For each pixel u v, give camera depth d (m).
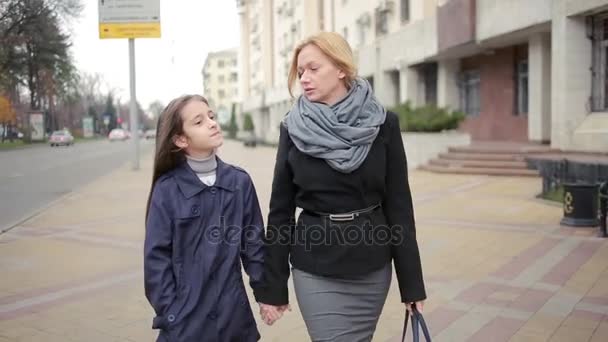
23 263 6.18
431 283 5.08
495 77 21.02
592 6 13.84
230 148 37.81
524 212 9.05
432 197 11.16
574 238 6.90
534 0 15.75
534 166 10.91
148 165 22.83
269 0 51.59
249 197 2.28
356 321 2.16
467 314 4.23
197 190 2.14
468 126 22.77
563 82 14.97
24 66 40.53
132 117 19.94
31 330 4.08
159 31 18.34
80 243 7.27
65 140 51.16
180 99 2.20
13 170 20.89
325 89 2.05
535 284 4.97
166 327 2.07
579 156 11.72
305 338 3.85
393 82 27.66
